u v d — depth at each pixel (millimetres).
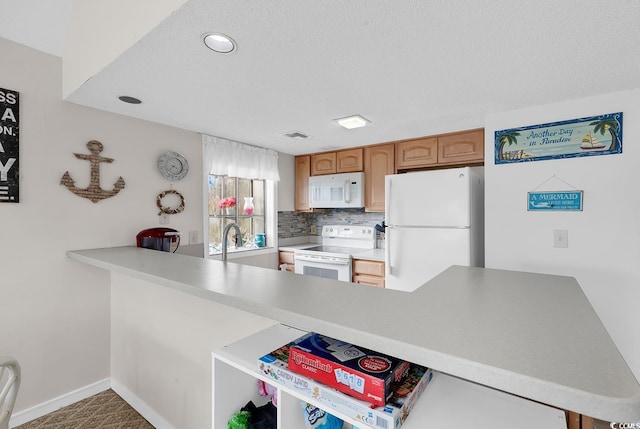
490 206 2164
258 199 3559
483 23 1125
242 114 2189
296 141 3051
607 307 1815
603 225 1823
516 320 745
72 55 1813
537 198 2008
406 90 1755
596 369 511
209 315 1521
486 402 811
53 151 1916
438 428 714
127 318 2057
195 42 1266
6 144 1745
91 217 2080
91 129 2070
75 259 1867
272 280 1162
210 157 2785
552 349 586
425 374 858
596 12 1057
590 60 1399
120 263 1525
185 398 1668
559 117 1938
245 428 1024
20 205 1807
